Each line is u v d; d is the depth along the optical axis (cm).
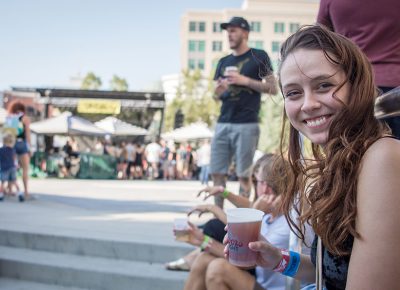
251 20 7681
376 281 93
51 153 1611
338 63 109
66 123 1594
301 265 143
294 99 117
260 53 410
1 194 724
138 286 336
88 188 1058
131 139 2053
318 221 109
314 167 120
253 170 280
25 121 727
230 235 143
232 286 228
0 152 731
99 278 353
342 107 108
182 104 3503
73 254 406
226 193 308
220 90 415
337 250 107
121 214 561
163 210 605
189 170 1827
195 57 7938
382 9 189
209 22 7950
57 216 541
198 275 252
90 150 1981
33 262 383
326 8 217
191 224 261
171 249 367
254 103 413
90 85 4697
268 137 2153
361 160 104
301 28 120
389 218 94
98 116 2044
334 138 109
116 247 387
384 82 187
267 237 233
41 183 1225
